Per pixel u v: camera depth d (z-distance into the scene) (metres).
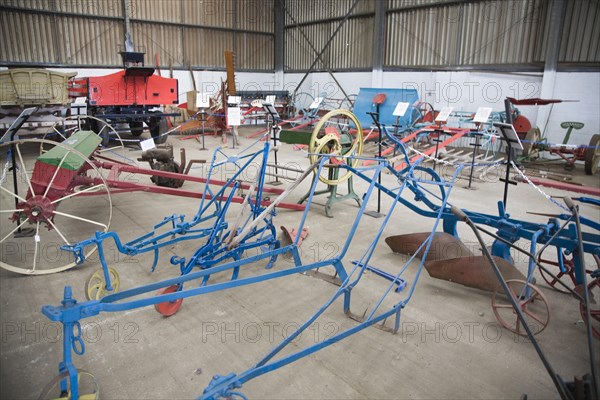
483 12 9.53
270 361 2.32
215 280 3.26
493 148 9.33
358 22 12.49
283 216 4.77
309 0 13.84
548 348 2.48
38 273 3.24
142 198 5.39
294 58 14.93
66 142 3.99
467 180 6.67
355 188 6.05
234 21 14.09
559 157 8.47
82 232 4.17
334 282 3.22
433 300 3.02
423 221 4.61
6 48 10.38
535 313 2.87
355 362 2.33
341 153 4.79
